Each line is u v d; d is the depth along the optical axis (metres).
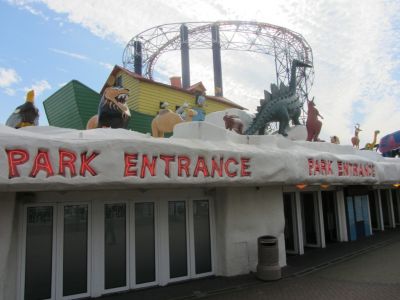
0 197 6.30
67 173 5.82
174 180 7.00
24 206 7.03
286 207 12.78
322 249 13.18
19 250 6.88
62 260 7.30
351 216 15.45
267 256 8.99
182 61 29.36
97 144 6.15
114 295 7.70
